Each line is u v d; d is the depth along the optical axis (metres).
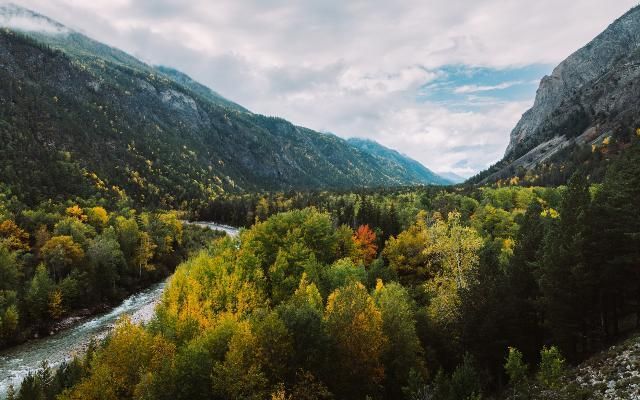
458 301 40.94
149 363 36.72
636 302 35.56
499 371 35.44
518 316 36.66
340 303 37.75
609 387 23.92
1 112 187.50
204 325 44.66
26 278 77.56
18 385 48.06
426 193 162.38
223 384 31.30
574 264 32.34
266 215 154.88
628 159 37.44
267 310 44.09
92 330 68.88
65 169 166.88
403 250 67.12
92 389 34.12
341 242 67.69
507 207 115.31
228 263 58.91
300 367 33.03
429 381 36.47
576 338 32.78
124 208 150.25
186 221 194.12
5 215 96.44
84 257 87.31
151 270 102.69
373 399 34.59
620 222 31.69
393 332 38.34
